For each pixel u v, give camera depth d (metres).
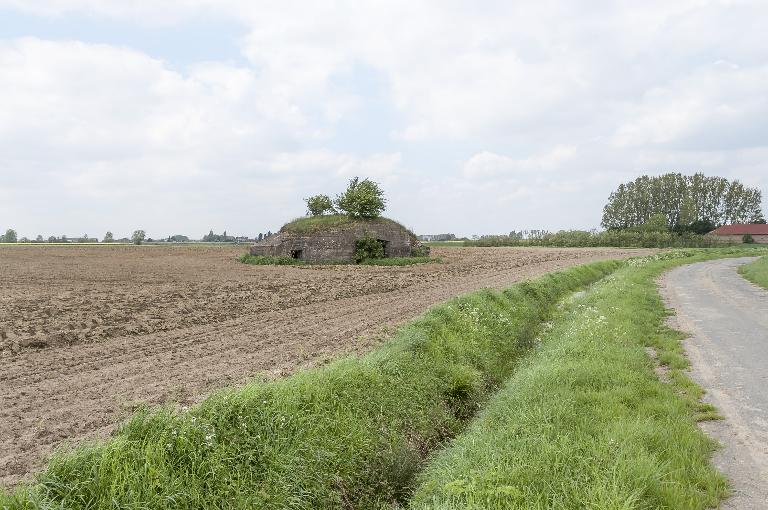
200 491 5.18
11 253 62.09
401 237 50.88
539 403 7.46
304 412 6.89
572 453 5.73
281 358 11.64
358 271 37.19
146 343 13.52
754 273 31.03
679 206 135.75
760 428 7.06
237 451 5.84
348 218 51.12
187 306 19.52
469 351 11.63
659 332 13.80
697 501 5.01
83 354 12.28
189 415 6.10
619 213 140.88
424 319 12.66
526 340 14.86
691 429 6.66
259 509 5.32
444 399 9.34
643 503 4.82
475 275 33.66
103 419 7.81
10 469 6.17
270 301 21.28
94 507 4.61
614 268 41.66
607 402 7.57
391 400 8.16
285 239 48.09
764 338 13.05
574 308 18.86
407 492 6.70
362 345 12.73
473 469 5.51
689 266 42.47
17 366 11.16
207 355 12.12
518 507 4.78
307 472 6.07
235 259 51.44
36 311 17.78
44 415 8.06
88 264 43.53
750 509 4.97
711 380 9.37
